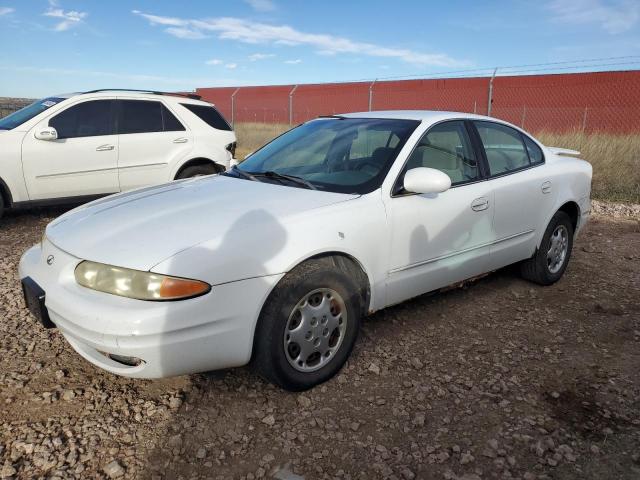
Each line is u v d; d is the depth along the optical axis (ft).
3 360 10.90
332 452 8.39
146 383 10.21
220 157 26.00
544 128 55.42
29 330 12.26
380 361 11.17
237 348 9.04
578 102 69.21
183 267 8.44
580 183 16.37
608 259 18.93
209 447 8.46
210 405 9.55
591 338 12.48
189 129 25.48
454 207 12.26
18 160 21.53
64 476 7.78
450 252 12.43
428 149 12.32
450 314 13.65
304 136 13.91
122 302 8.37
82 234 9.61
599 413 9.46
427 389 10.16
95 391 9.90
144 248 8.73
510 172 14.17
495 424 9.12
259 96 107.65
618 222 25.05
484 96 76.18
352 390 10.10
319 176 11.96
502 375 10.75
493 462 8.20
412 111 14.10
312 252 9.63
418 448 8.50
